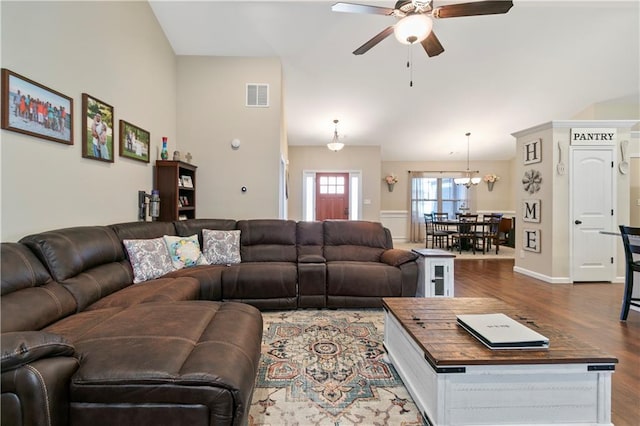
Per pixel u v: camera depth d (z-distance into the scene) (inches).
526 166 188.1
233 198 175.0
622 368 78.2
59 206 88.7
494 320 65.3
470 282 169.0
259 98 174.6
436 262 122.7
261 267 122.0
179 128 172.6
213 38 160.9
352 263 130.6
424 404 58.9
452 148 308.3
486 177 342.3
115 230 101.6
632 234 109.2
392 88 203.8
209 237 135.5
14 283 59.7
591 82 195.8
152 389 42.8
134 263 100.3
